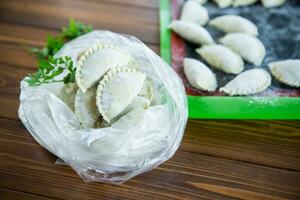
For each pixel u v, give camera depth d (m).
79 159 0.58
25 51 0.76
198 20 0.79
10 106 0.69
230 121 0.67
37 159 0.63
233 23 0.77
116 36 0.66
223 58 0.72
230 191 0.61
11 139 0.65
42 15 0.82
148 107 0.60
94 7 0.83
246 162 0.63
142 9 0.83
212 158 0.63
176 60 0.74
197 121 0.67
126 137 0.57
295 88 0.70
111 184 0.61
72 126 0.60
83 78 0.61
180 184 0.61
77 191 0.61
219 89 0.70
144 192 0.61
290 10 0.81
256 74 0.71
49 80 0.62
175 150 0.60
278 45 0.76
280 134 0.66
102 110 0.60
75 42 0.67
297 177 0.62
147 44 0.77
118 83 0.60
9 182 0.62
